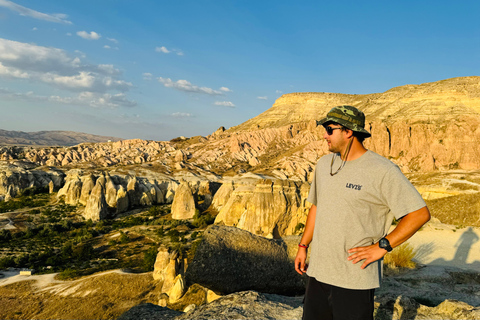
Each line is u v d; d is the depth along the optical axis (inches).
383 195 89.4
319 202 101.4
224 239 319.0
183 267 1253.7
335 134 96.7
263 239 331.9
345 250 92.2
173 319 191.0
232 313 171.2
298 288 323.9
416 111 5324.8
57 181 5231.3
